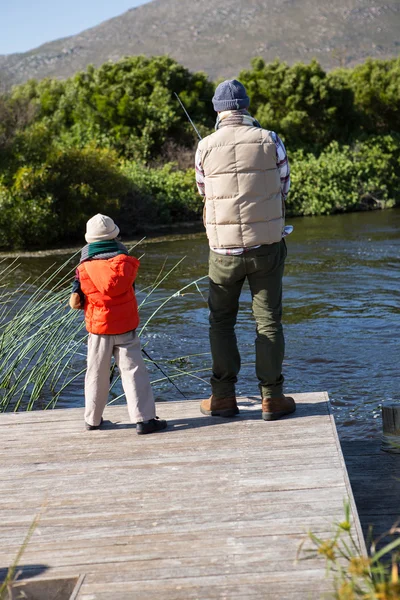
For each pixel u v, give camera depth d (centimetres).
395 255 1750
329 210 3053
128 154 3164
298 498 353
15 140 2414
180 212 2814
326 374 835
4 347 681
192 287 1447
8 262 1905
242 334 1025
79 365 879
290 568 297
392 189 3341
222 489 368
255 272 429
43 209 2248
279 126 3616
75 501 367
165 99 3275
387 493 420
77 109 3294
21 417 496
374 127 3900
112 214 2525
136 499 365
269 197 418
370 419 685
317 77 3638
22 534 338
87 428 462
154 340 1012
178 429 451
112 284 432
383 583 218
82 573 303
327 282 1426
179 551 315
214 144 419
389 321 1073
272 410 451
